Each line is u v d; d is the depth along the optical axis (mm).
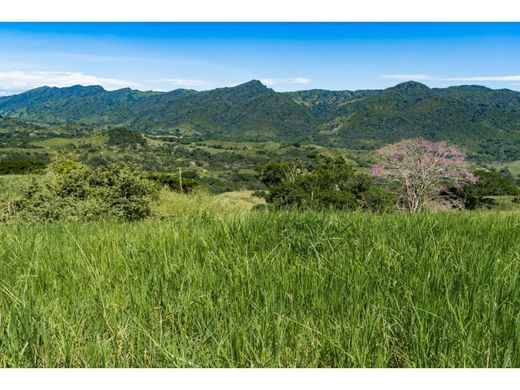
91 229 5684
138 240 4254
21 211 9805
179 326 2395
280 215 4859
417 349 2100
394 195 24125
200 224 5383
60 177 11086
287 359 2184
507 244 3988
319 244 3807
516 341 2082
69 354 2174
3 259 3924
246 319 2365
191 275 3039
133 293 2766
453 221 5199
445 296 2545
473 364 2039
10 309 2498
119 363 2193
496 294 2537
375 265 3182
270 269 3119
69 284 3057
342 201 20766
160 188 14484
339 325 2279
